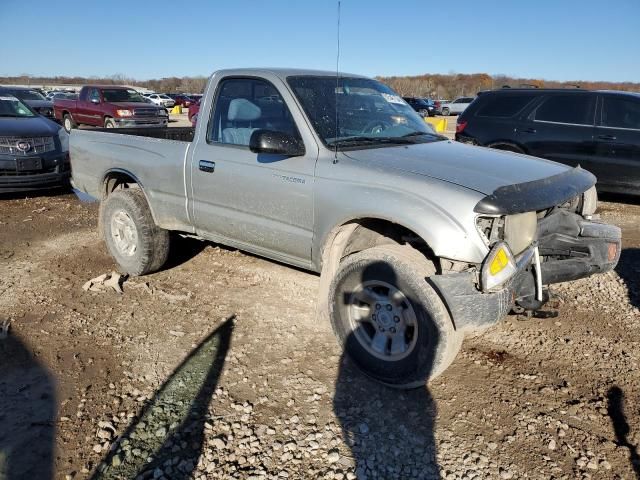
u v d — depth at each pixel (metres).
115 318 4.06
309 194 3.42
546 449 2.68
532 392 3.15
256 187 3.74
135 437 2.73
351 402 3.04
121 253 4.89
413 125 4.23
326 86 3.96
